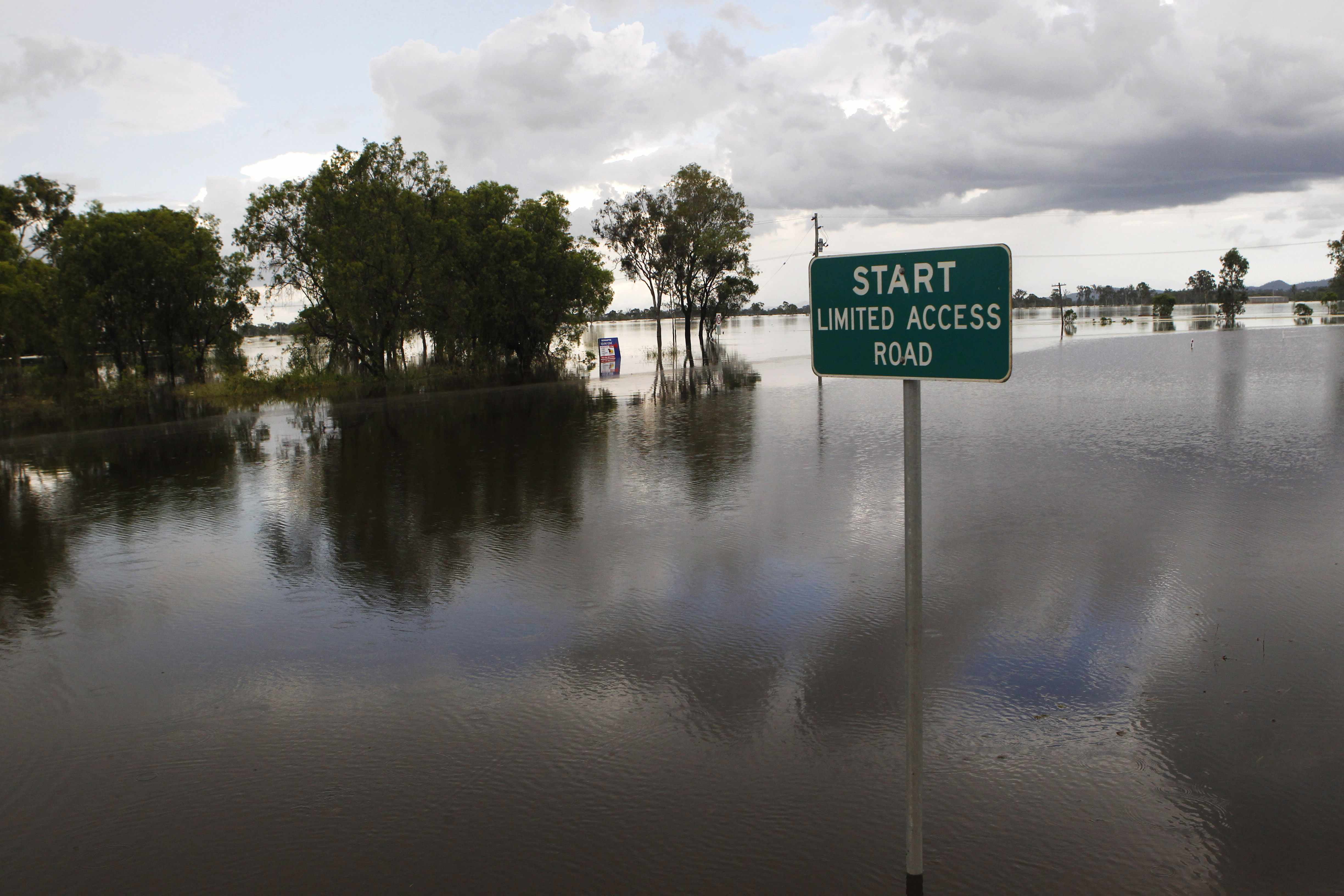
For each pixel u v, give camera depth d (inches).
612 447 699.4
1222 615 268.8
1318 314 4532.5
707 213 2071.9
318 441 825.5
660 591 320.5
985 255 111.0
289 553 401.4
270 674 258.2
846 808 173.3
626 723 215.9
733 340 3275.1
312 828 174.7
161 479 630.5
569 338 1792.6
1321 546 335.0
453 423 935.7
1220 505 409.7
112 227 1312.7
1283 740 192.2
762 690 231.5
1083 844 158.2
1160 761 186.1
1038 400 931.3
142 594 346.3
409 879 156.5
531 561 368.2
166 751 211.8
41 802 189.9
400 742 210.8
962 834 162.9
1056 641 254.8
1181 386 1024.2
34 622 317.4
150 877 160.9
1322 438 593.6
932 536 379.2
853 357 127.5
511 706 228.7
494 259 1561.3
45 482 641.0
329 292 1435.8
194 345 1456.7
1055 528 382.6
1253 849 154.9
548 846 165.0
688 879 152.9
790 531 401.1
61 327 1282.0
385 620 303.3
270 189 1429.6
